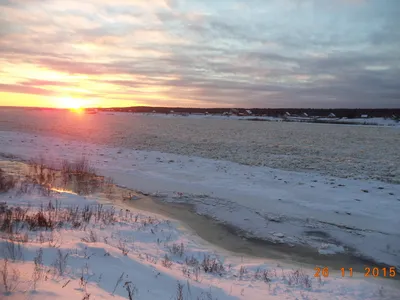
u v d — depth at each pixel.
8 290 3.55
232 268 6.62
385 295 5.51
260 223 10.03
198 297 4.65
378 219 10.16
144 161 19.88
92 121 73.38
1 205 9.13
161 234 8.45
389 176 16.56
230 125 68.62
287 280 6.04
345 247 8.38
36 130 40.69
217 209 11.34
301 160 21.52
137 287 4.57
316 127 67.06
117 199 12.15
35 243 5.79
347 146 30.03
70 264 4.84
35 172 15.55
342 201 11.98
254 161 21.02
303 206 11.52
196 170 17.52
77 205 10.46
